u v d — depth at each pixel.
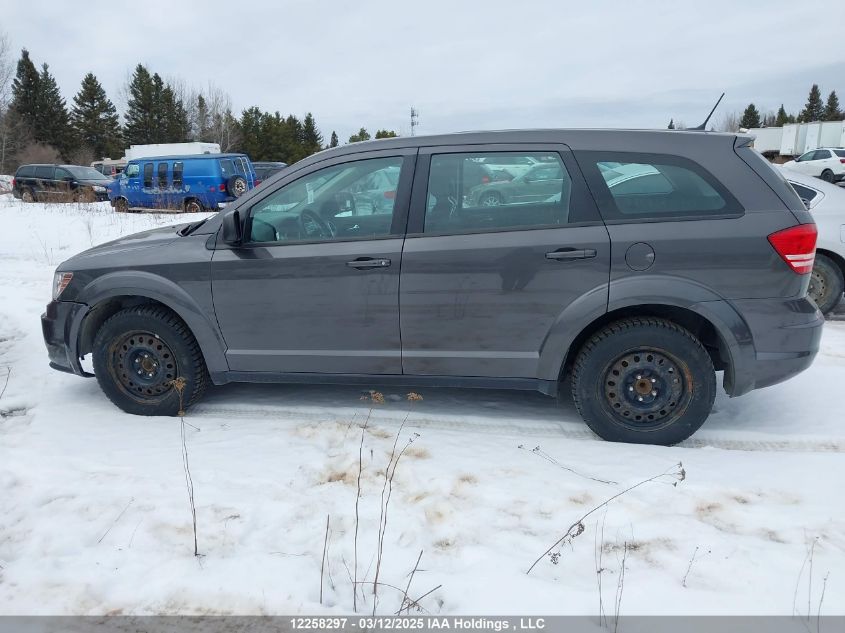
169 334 4.13
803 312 3.52
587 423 3.79
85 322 4.30
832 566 2.53
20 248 12.20
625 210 3.57
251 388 4.87
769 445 3.80
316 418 4.27
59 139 69.94
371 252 3.77
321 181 3.91
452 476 3.34
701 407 3.63
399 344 3.87
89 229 13.20
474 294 3.70
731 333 3.51
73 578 2.53
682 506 3.02
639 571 2.54
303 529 2.88
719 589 2.42
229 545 2.74
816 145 37.56
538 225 3.64
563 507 3.02
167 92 71.75
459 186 3.76
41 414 4.31
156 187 20.34
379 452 3.66
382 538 2.80
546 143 3.69
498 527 2.87
